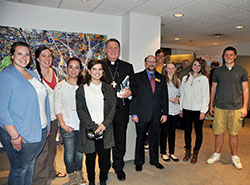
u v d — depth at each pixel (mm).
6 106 1394
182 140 3854
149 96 2404
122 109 2189
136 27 3838
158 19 4031
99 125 1832
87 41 3877
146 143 3340
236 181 2309
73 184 2080
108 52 2199
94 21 3916
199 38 6547
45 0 3209
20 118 1464
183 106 2824
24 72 1602
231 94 2617
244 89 2621
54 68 3648
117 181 2260
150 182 2254
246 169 2621
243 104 2676
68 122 1973
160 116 2498
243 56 7242
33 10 3443
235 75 2582
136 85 2348
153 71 2484
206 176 2418
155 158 2604
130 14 3760
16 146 1450
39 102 1626
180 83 2965
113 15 4055
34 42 3477
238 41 7016
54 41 3613
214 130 2809
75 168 2178
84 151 1832
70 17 3715
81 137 1860
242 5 3297
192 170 2568
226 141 3791
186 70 4320
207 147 3463
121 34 4160
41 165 2070
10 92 1414
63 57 3703
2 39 3268
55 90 1980
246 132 4516
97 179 2303
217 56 5898
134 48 3859
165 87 2492
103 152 1959
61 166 2635
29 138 1511
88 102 1854
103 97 1912
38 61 2041
